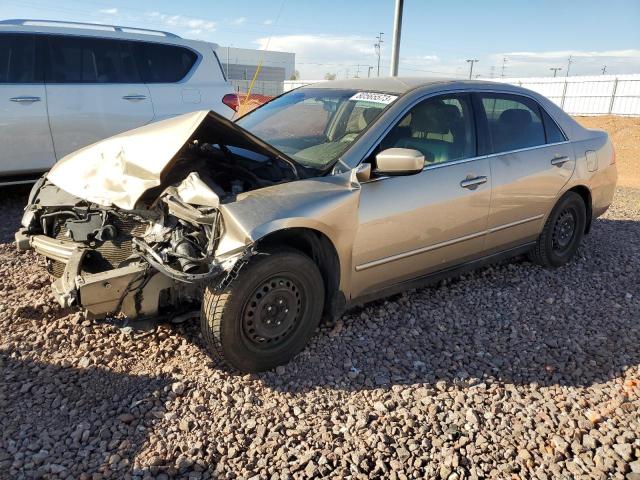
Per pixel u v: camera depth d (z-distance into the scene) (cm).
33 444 261
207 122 317
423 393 315
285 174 354
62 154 662
